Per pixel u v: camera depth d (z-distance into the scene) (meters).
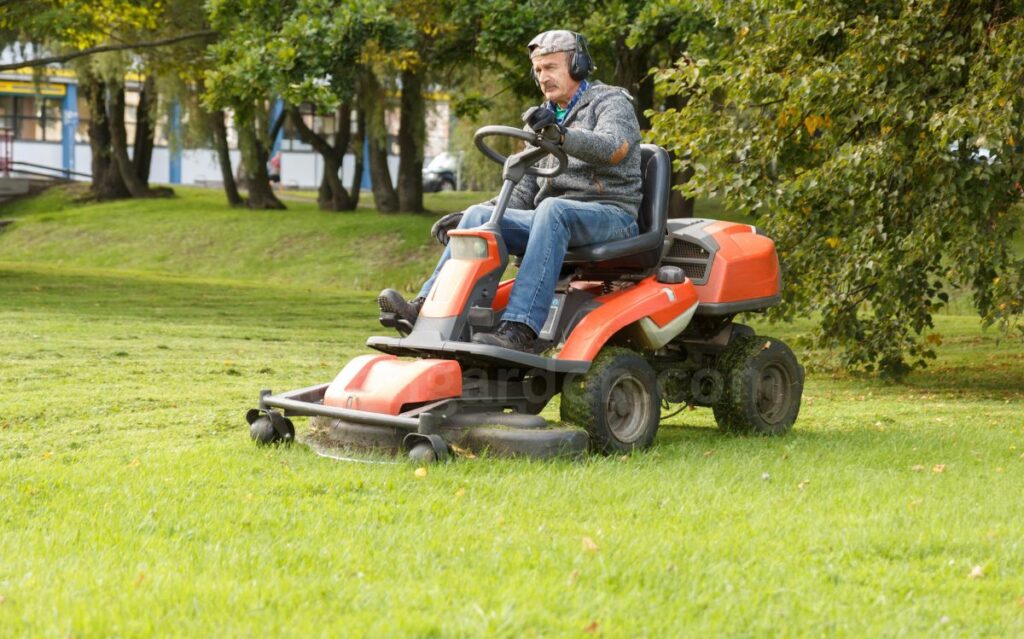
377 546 8.18
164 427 14.60
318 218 73.12
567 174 12.82
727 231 14.11
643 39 33.91
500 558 7.79
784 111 21.11
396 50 37.12
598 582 7.30
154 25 45.78
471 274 11.96
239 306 38.22
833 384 23.77
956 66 20.36
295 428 14.24
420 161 74.19
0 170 92.31
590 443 12.12
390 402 11.37
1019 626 6.75
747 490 10.42
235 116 38.22
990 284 22.14
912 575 7.68
